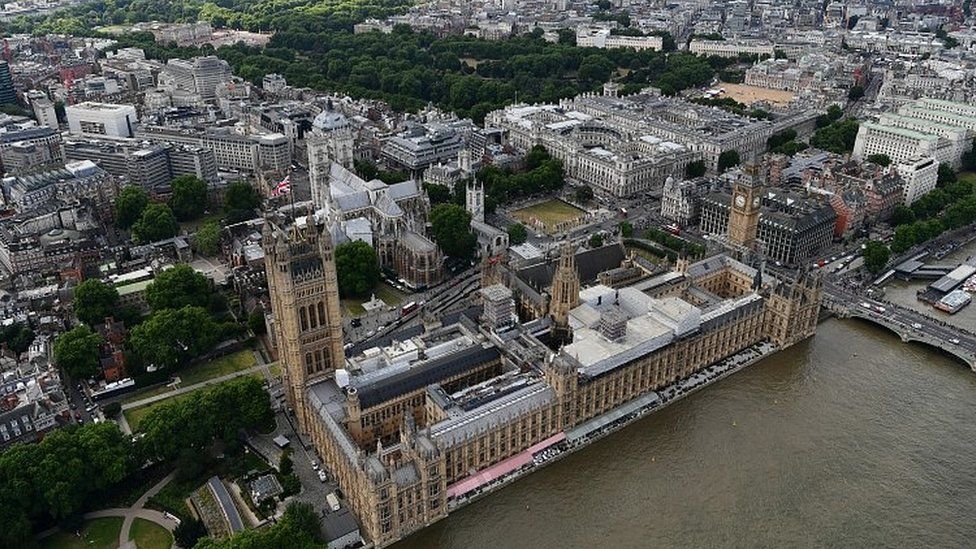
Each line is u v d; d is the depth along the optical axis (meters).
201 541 190.25
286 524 194.38
